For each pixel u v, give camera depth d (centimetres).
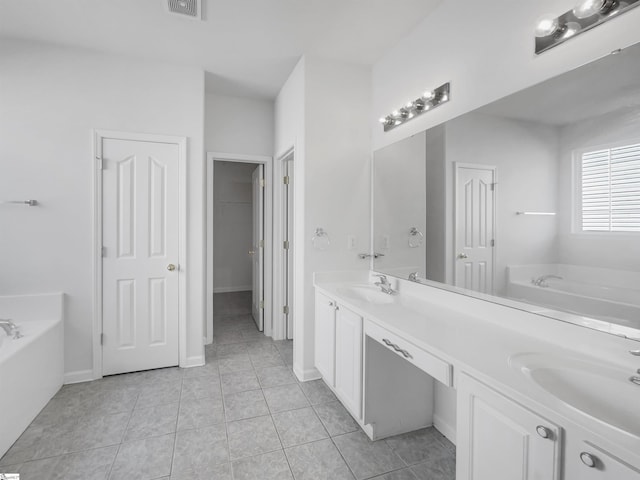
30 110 238
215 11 203
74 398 227
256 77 295
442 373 120
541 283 134
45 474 157
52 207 243
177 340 278
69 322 248
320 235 257
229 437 187
